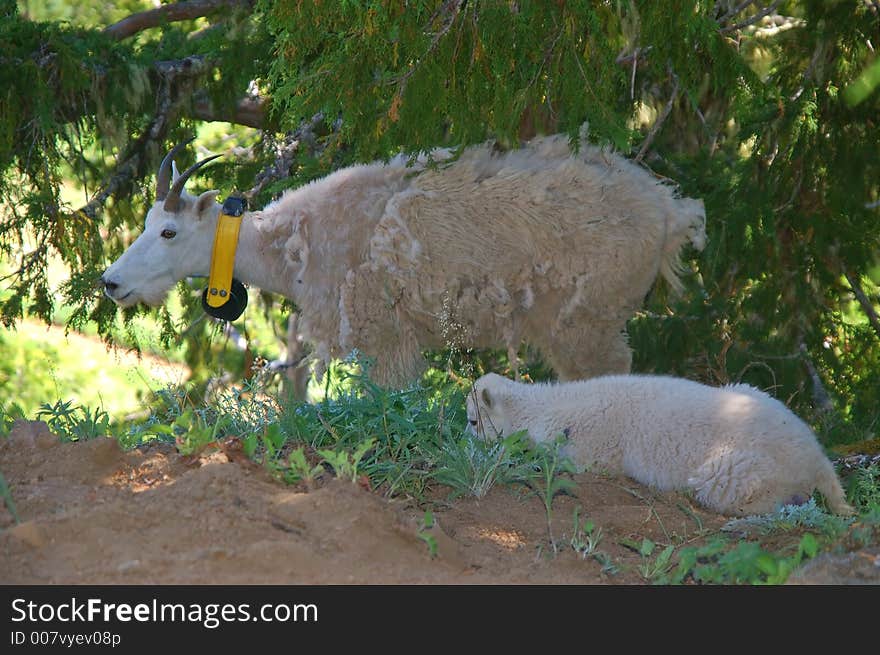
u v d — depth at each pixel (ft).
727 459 18.75
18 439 16.69
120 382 60.80
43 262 34.96
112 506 13.61
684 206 26.68
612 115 21.30
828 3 32.17
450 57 20.80
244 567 12.94
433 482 18.17
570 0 20.57
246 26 34.30
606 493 18.95
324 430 19.22
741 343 36.35
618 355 26.96
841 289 36.63
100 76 33.30
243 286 27.86
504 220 25.43
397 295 25.81
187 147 37.55
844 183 32.96
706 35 21.38
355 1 19.51
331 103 21.13
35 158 34.32
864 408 37.22
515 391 21.44
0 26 32.83
